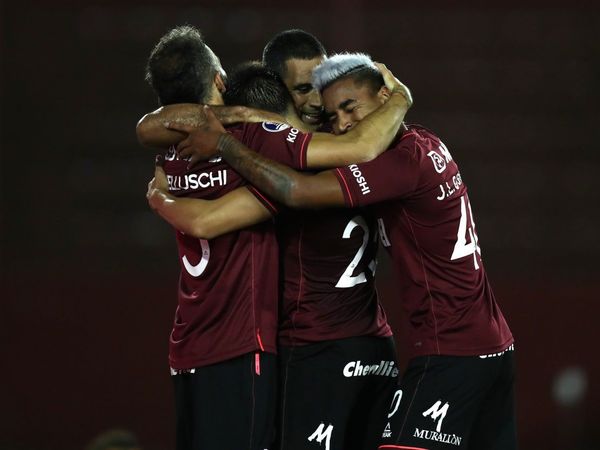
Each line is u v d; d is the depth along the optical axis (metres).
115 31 47.62
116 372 41.09
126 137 47.12
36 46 47.38
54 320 41.31
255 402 14.42
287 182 14.16
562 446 40.06
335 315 15.43
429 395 14.68
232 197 14.47
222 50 46.69
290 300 15.40
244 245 14.64
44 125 46.94
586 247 45.28
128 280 41.75
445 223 14.84
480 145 46.72
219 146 14.56
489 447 15.49
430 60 47.28
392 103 14.88
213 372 14.62
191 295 14.89
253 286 14.60
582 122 47.06
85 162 46.78
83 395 41.00
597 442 39.97
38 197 45.97
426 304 14.97
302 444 15.29
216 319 14.63
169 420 40.91
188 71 14.91
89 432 40.78
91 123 47.12
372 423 15.85
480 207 45.97
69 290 41.56
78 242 45.34
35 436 40.75
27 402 40.91
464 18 47.53
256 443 14.40
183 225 14.42
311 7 47.06
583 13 47.81
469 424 14.88
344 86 14.99
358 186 14.27
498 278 43.91
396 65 47.06
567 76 47.41
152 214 46.22
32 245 45.28
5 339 41.12
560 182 46.41
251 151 14.44
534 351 40.88
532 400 40.53
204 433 14.55
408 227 14.91
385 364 15.88
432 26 47.41
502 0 47.69
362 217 15.40
